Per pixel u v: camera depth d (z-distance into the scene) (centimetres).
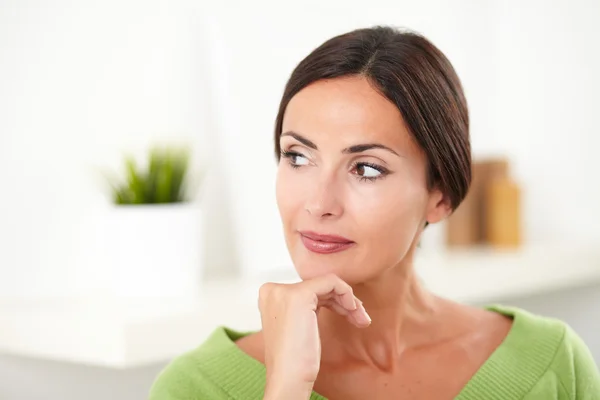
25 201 192
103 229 206
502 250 260
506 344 127
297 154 111
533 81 288
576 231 277
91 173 203
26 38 191
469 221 270
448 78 115
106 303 182
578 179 275
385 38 111
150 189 189
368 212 107
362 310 107
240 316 181
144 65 211
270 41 229
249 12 226
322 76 108
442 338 124
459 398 117
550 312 284
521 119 293
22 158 191
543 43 283
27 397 191
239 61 222
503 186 267
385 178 109
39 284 195
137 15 210
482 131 291
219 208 225
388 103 108
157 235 185
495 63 296
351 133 106
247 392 115
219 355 120
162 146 213
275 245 229
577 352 132
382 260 110
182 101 218
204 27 222
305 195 108
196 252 191
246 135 223
